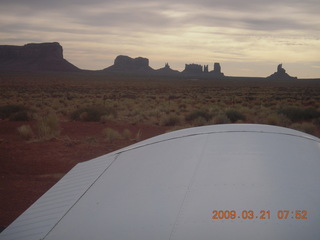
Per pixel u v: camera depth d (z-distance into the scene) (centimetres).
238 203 344
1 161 1264
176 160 483
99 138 1739
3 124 2211
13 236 392
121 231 345
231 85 11056
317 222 311
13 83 9219
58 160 1301
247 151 468
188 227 324
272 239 292
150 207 373
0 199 886
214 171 417
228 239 299
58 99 4503
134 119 2362
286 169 414
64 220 403
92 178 521
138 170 489
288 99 4578
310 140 547
